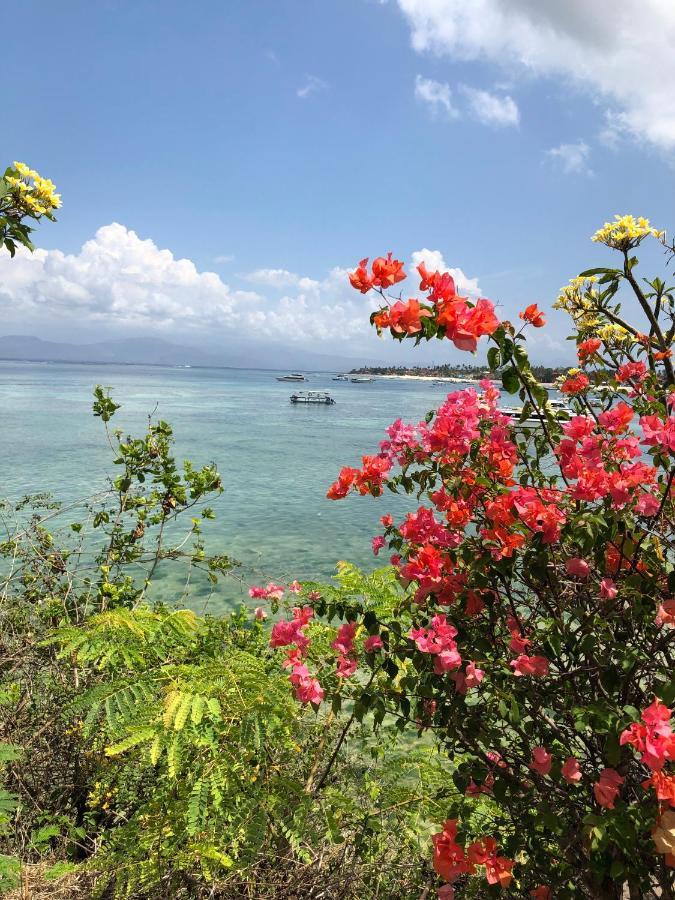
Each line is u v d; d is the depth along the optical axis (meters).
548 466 2.31
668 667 1.66
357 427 51.16
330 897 2.30
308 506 18.80
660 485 1.94
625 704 1.68
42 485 19.12
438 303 1.60
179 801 2.22
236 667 2.51
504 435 2.02
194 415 57.22
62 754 3.08
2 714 3.05
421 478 2.14
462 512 1.90
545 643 1.79
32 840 2.54
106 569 4.34
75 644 2.52
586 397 2.50
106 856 2.27
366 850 2.44
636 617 1.73
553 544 1.88
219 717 2.21
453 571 1.90
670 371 2.68
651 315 2.71
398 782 2.91
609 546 1.92
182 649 3.08
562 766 1.78
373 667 1.84
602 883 1.71
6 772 2.84
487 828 2.12
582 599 1.90
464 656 1.82
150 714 2.24
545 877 1.79
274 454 32.06
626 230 3.08
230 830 2.14
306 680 2.10
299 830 2.20
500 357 1.75
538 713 1.79
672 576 1.62
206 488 5.15
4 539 5.02
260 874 2.35
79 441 31.45
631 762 1.65
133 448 5.00
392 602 2.93
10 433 34.72
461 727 1.75
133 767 2.73
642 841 1.46
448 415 2.09
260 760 2.36
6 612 3.73
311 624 3.04
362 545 14.12
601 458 1.84
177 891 2.27
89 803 2.84
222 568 5.05
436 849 1.71
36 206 2.28
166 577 10.09
